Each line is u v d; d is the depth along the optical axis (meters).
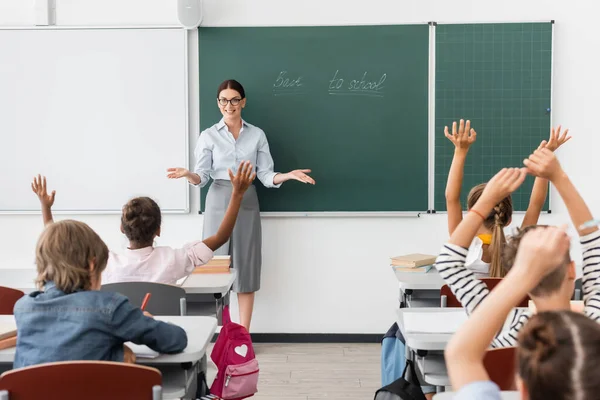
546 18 4.63
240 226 4.60
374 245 4.81
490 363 1.79
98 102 4.70
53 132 4.71
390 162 4.73
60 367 1.71
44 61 4.67
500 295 1.09
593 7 4.61
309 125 4.73
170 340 2.01
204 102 4.70
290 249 4.82
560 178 1.85
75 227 1.94
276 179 4.51
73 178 4.73
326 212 4.77
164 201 4.74
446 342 2.24
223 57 4.69
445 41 4.65
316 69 4.69
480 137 4.69
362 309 4.85
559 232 1.08
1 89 4.69
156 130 4.71
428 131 4.70
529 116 4.67
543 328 0.88
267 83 4.70
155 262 2.97
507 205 2.91
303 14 4.66
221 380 2.69
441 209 4.75
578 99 4.66
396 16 4.66
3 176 4.73
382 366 3.00
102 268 1.99
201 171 4.55
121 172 4.73
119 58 4.68
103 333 1.91
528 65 4.64
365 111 4.71
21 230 4.78
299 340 4.88
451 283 1.90
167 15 4.67
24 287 3.27
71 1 4.66
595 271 1.84
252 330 4.88
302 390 3.90
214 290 3.15
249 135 4.62
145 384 1.74
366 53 4.67
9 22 4.68
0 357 2.07
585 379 0.82
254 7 4.66
